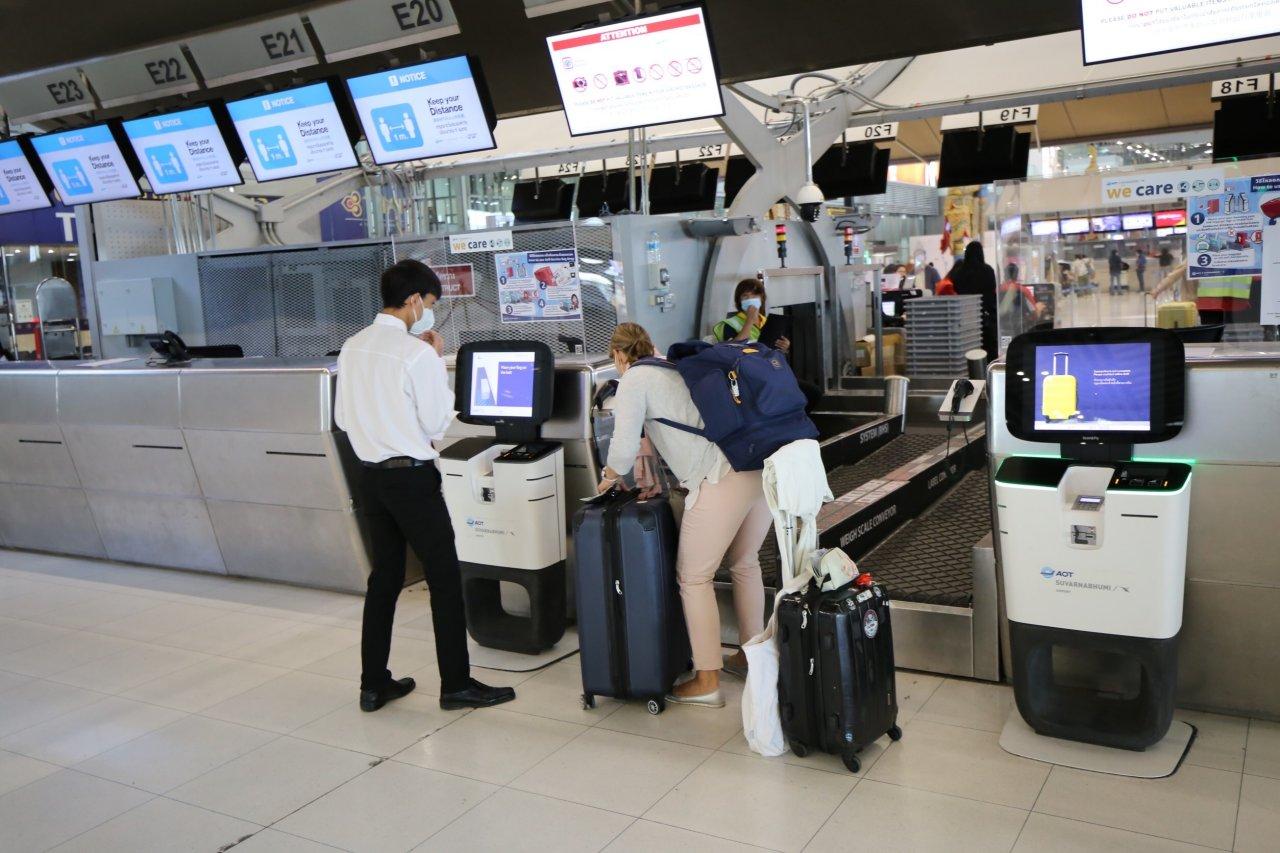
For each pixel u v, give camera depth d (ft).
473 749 11.07
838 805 9.45
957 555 14.62
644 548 11.40
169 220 26.76
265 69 20.16
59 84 22.65
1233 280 15.49
